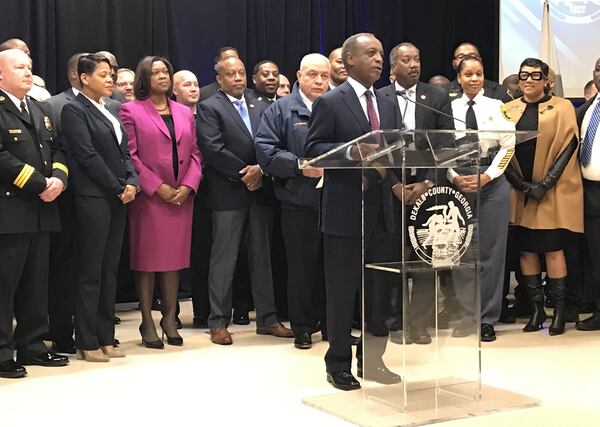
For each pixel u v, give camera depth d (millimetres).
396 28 7516
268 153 4840
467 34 7758
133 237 4859
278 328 5188
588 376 4098
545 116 5227
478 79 4980
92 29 6324
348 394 3717
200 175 4984
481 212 5031
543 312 5320
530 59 5258
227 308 5027
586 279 5703
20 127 4223
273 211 5223
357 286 3744
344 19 7324
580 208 5238
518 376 4098
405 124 3846
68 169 4500
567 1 7387
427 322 3389
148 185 4777
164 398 3748
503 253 5051
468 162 3383
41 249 4371
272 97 5543
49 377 4156
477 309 3471
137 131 4820
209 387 3934
